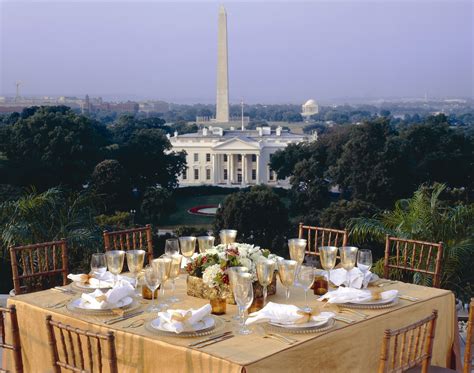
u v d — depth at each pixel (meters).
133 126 106.88
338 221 49.25
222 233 7.46
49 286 11.77
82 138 74.75
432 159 71.31
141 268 6.38
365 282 6.76
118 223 42.31
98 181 68.75
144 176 87.00
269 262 5.70
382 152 69.44
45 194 12.67
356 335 5.55
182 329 5.22
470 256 10.30
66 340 5.82
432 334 5.04
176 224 76.12
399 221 10.95
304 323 5.36
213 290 6.23
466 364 5.57
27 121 73.06
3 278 23.05
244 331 5.32
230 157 111.44
